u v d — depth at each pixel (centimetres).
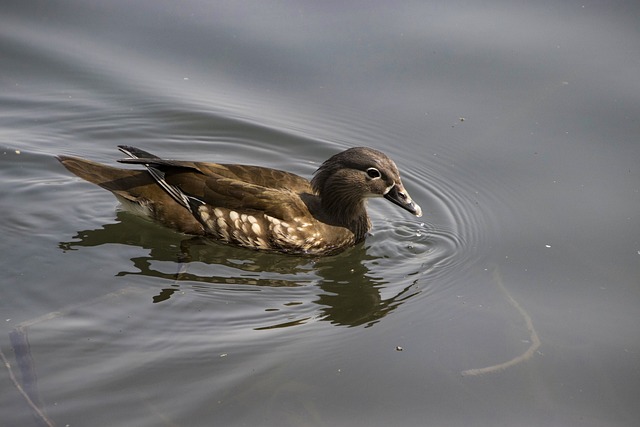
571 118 1783
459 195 1673
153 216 1530
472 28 1998
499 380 1189
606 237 1512
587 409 1141
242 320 1303
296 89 1900
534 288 1400
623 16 2002
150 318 1289
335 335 1279
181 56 1961
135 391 1128
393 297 1395
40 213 1552
